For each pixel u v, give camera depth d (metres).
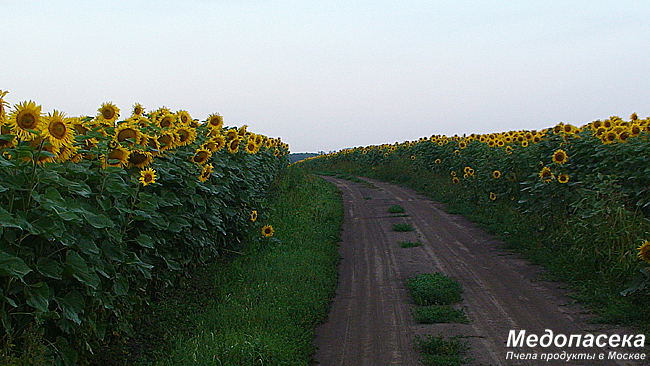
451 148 27.53
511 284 9.15
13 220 4.32
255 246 11.54
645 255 7.21
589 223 9.52
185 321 7.23
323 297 8.50
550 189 12.23
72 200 5.14
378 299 8.56
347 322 7.49
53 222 4.68
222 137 10.34
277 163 21.56
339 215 17.38
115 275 5.83
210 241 9.35
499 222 14.84
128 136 6.59
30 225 4.51
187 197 8.35
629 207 10.05
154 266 7.52
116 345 6.16
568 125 14.46
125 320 6.21
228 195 10.54
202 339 6.48
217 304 7.91
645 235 8.35
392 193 24.00
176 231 7.65
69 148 5.11
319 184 25.69
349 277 10.10
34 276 4.78
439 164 28.06
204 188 8.76
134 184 6.91
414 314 7.69
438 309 7.73
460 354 6.04
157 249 7.39
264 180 15.81
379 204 20.31
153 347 6.41
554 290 8.68
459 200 19.73
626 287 7.99
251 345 5.98
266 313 7.36
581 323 7.02
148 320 7.03
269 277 9.31
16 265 4.26
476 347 6.25
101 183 6.02
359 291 9.10
